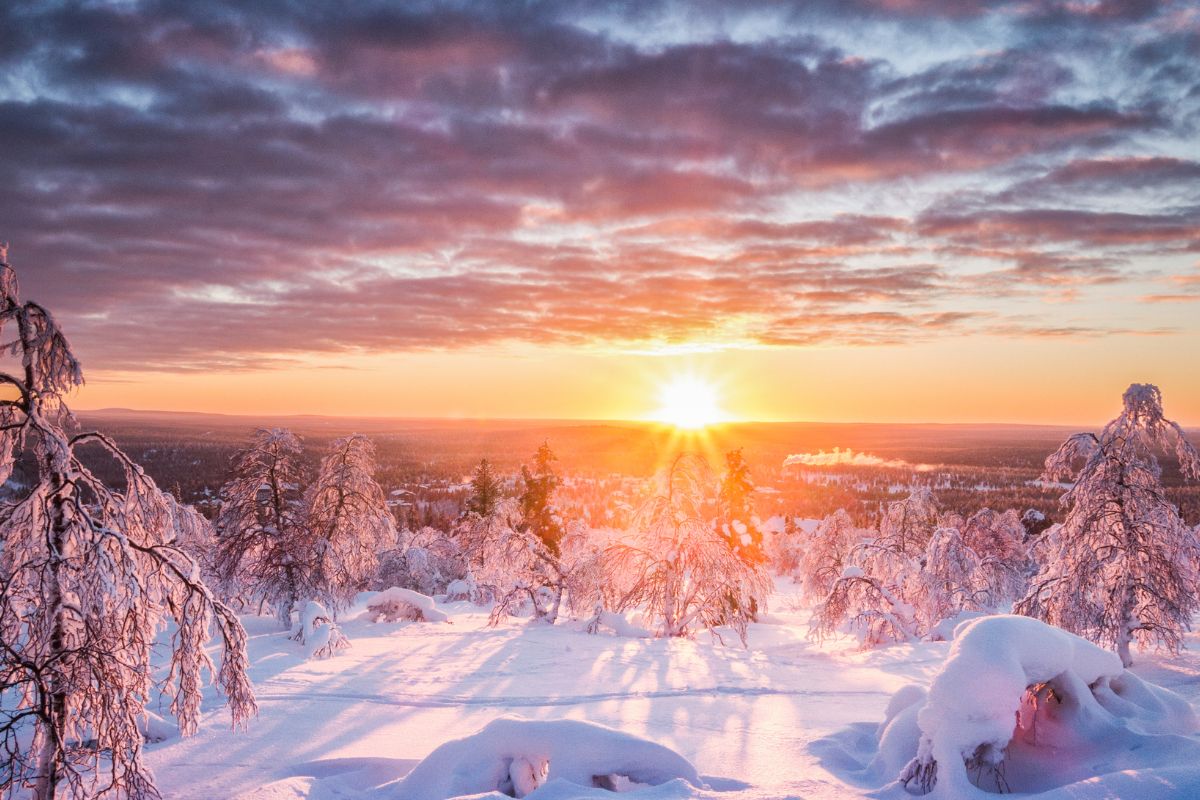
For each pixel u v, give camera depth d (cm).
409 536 5356
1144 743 836
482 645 2498
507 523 4559
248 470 2892
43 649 946
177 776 1139
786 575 8000
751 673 1972
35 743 952
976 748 860
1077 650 953
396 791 983
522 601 3462
